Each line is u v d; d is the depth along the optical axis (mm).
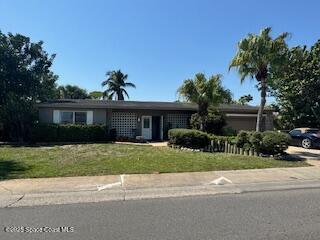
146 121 30438
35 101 27203
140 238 6074
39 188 10461
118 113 29719
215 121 26844
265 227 6691
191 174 12875
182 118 31125
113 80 60219
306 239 5988
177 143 21000
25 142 25109
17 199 9250
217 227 6707
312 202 8930
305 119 31156
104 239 6031
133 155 17172
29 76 26812
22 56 27172
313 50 29109
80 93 59594
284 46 19328
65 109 27875
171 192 10211
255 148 17984
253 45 19047
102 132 26797
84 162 14891
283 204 8703
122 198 9438
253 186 11172
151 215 7637
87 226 6805
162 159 15859
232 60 19953
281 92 31578
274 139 17438
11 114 25359
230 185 11281
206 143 20688
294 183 11734
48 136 25641
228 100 26609
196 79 25250
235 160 15945
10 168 13484
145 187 10805
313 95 29250
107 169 13406
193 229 6586
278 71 21000
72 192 10070
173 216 7547
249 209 8180
